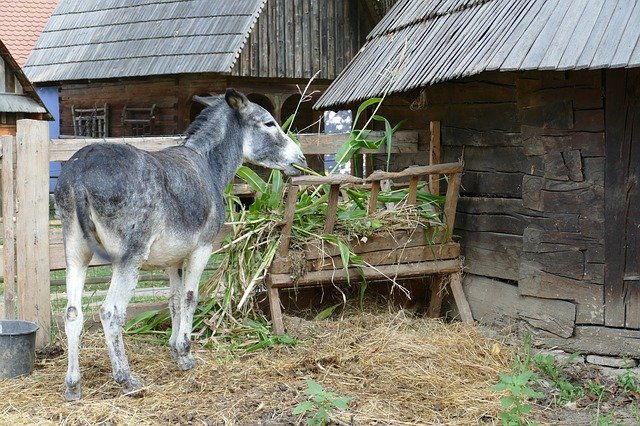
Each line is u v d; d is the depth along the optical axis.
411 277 7.02
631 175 6.12
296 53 16.17
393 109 8.05
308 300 7.17
